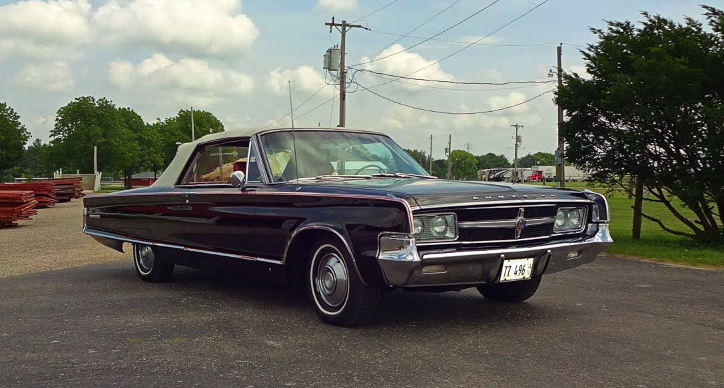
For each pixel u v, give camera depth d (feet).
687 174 32.86
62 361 13.51
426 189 14.89
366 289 15.12
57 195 110.42
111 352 14.12
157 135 263.08
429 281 14.17
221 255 18.86
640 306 18.66
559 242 15.84
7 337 15.66
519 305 18.74
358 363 13.07
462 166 426.10
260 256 17.48
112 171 231.91
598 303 19.07
